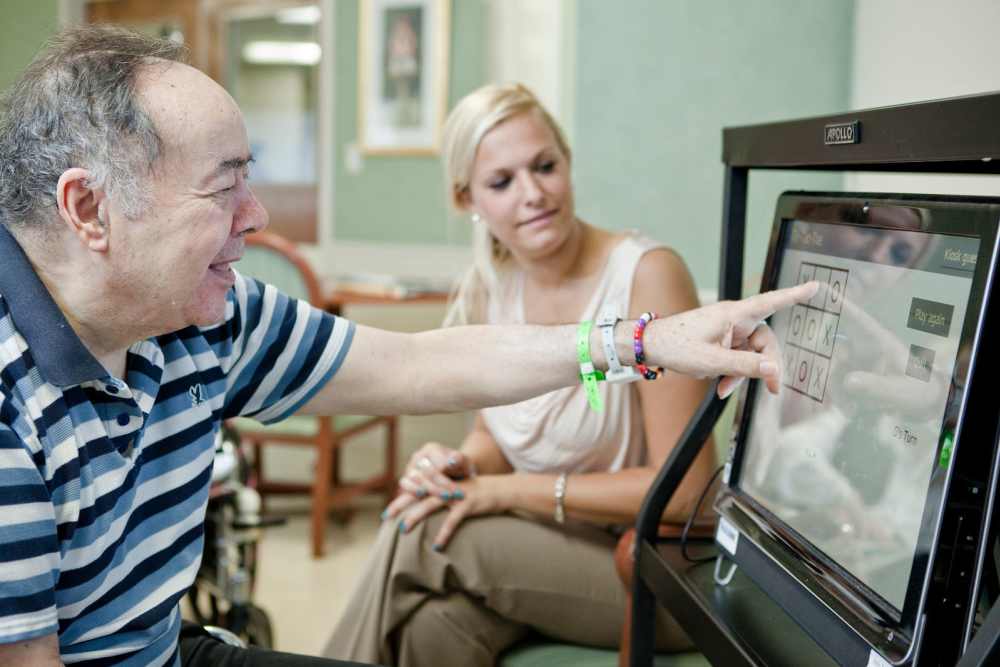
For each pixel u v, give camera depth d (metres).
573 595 1.47
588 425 1.54
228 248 0.94
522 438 1.59
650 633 1.26
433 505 1.49
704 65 2.12
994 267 0.74
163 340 1.04
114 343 0.95
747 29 2.08
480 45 4.46
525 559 1.46
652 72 2.16
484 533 1.47
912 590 0.79
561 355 1.14
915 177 1.49
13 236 0.90
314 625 2.57
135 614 0.99
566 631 1.49
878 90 1.78
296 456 4.20
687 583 1.10
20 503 0.82
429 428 4.57
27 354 0.87
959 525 0.77
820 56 2.03
